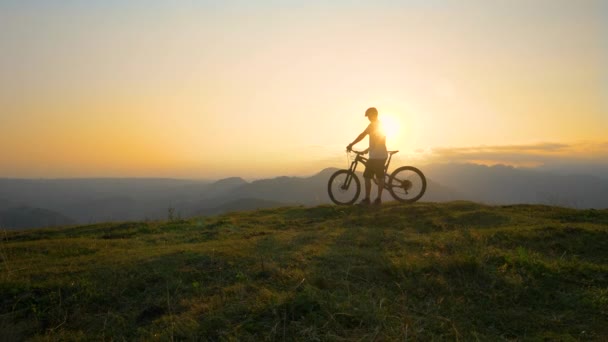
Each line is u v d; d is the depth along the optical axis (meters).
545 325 3.79
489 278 4.79
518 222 8.61
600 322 3.82
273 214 11.42
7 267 5.95
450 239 6.58
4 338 3.80
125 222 11.76
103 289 4.86
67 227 11.41
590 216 9.69
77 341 3.75
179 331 3.63
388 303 4.17
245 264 5.52
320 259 5.69
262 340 3.42
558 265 5.30
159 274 5.23
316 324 3.63
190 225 10.38
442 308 4.10
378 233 7.33
